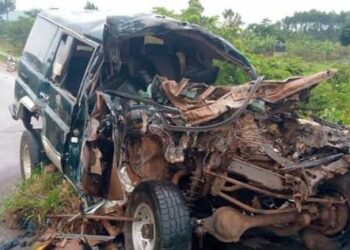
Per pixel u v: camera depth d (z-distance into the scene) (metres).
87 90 5.29
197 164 4.78
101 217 5.09
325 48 25.66
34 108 6.74
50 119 6.16
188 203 5.00
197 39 5.93
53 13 7.49
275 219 4.75
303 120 5.50
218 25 11.92
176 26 5.60
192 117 4.70
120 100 5.07
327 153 4.95
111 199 5.14
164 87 5.07
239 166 4.61
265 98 4.73
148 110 4.74
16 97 7.67
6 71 23.80
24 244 5.54
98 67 5.35
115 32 5.25
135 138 4.91
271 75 11.00
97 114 5.04
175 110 4.78
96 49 5.44
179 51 6.27
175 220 4.50
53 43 6.77
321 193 5.04
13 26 40.59
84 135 5.14
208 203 5.18
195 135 4.60
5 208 6.26
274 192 4.69
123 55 5.80
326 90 11.52
